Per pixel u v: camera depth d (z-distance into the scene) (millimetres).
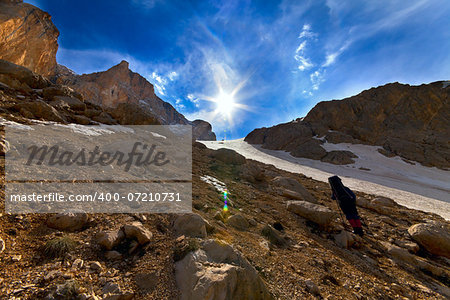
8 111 8234
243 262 2959
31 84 14586
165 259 2852
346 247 5938
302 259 4320
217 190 7844
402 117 60031
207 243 3162
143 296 2223
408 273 5137
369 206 11492
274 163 44188
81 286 2105
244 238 4441
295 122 77688
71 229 2994
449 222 11438
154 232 3451
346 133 64562
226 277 2471
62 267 2303
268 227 5223
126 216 3686
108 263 2584
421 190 30297
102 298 2049
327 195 13312
